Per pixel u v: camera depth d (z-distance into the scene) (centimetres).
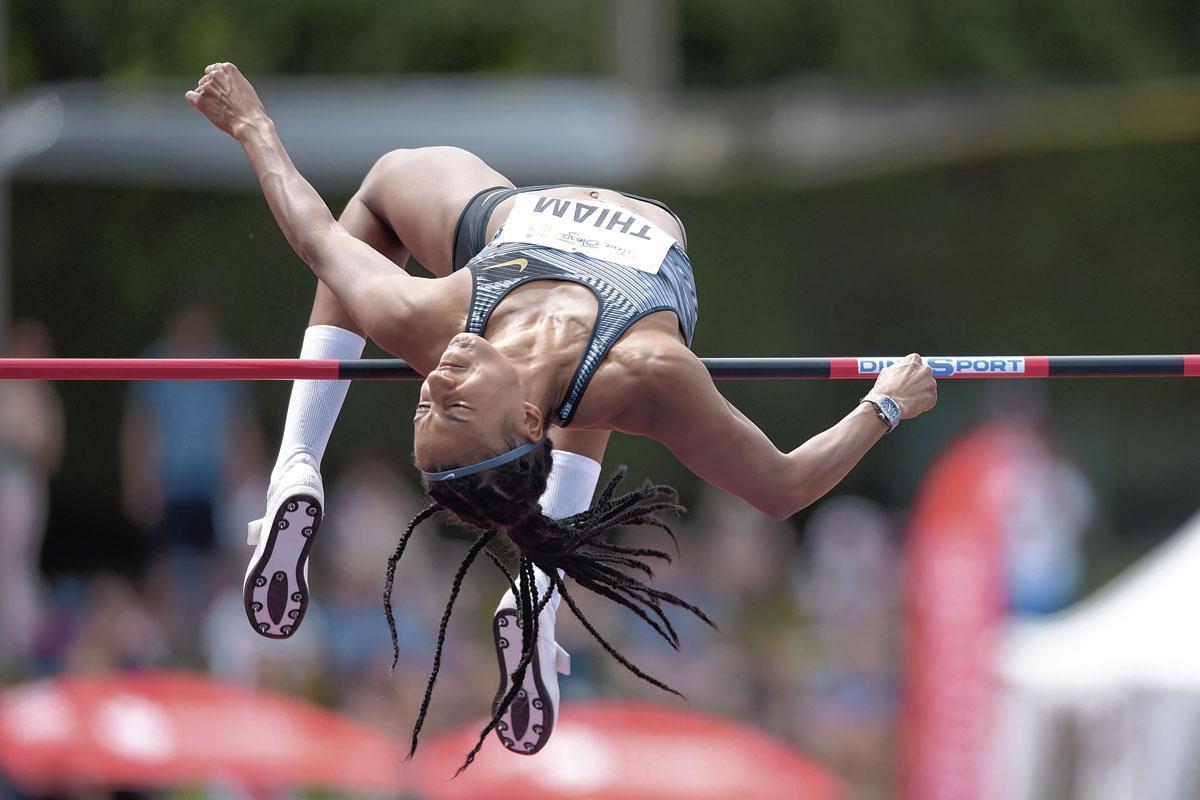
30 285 4562
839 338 4884
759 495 1240
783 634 3734
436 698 3247
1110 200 4838
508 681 1518
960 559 2577
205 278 4591
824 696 3525
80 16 5603
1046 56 6066
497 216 1288
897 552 3938
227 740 2411
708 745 2359
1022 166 4809
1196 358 1411
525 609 1238
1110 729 2373
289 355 4647
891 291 4869
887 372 1360
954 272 4869
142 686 2555
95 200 4519
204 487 3478
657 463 4834
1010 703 2525
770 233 4822
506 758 2345
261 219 4578
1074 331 4894
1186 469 5062
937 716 2573
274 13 5719
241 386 4000
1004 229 4844
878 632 3675
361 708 3216
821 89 5459
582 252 1223
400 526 3588
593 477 1455
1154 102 4922
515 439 1134
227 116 1336
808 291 4856
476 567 3966
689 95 5662
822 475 1269
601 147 4244
